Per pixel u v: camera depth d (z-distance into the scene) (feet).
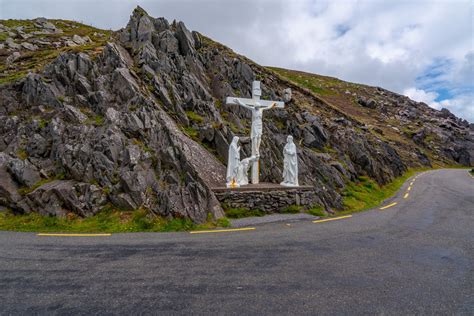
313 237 32.83
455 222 42.73
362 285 19.84
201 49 93.35
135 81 63.21
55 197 40.45
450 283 20.48
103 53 68.44
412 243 30.91
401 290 19.15
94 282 19.63
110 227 36.37
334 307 16.61
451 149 198.29
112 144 45.91
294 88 130.21
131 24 82.48
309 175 64.95
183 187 42.11
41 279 20.04
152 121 51.67
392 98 296.30
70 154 45.83
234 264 23.45
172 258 24.73
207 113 69.26
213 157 59.11
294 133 83.30
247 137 65.10
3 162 45.42
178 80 73.41
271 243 29.94
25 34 164.14
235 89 84.64
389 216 47.75
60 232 34.35
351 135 97.04
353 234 34.65
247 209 45.19
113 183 42.50
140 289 18.61
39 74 63.93
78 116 52.85
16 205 40.42
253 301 17.17
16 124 54.03
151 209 39.40
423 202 63.52
